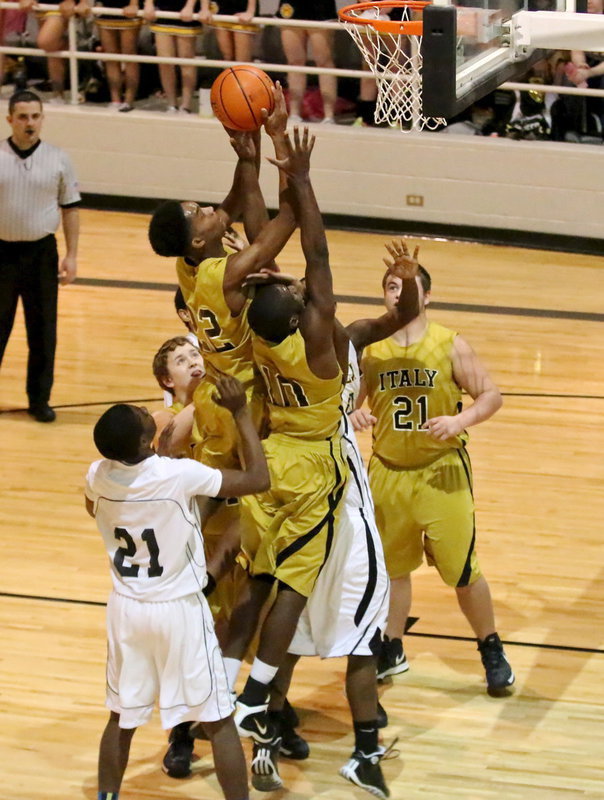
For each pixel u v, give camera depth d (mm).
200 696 5824
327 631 6414
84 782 6609
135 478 5699
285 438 6246
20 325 14430
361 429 6957
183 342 7195
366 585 6387
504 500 10156
